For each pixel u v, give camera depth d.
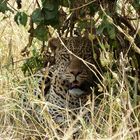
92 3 9.66
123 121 8.83
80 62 9.88
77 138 9.69
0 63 11.53
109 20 9.11
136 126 9.24
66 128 9.62
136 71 9.93
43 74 10.78
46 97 10.51
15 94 10.47
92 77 9.98
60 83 10.15
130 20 9.95
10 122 10.00
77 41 10.15
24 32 12.61
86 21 9.95
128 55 9.95
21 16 9.64
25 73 11.22
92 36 9.45
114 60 9.77
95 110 9.89
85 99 10.13
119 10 10.17
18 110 10.00
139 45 10.07
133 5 9.38
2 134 9.59
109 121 9.01
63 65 10.09
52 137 9.10
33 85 10.38
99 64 10.11
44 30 9.83
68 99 10.12
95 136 8.99
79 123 9.85
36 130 9.52
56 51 10.39
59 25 10.30
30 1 13.23
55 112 10.12
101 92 10.09
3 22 12.89
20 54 11.57
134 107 9.20
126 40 9.89
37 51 11.88
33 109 9.88
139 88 9.70
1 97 10.07
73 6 9.88
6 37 12.60
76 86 9.95
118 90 9.37
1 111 10.05
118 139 8.76
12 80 10.95
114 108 9.30
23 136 9.71
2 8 9.62
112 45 9.84
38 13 9.54
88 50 10.07
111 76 9.84
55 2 9.56
